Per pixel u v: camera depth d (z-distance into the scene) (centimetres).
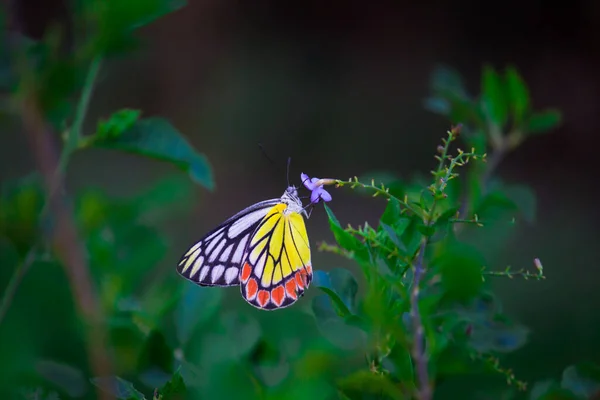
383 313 92
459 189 99
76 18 95
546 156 234
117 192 188
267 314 100
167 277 99
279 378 93
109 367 96
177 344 95
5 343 100
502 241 99
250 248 100
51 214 95
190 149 96
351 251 92
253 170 229
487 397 95
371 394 92
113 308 98
